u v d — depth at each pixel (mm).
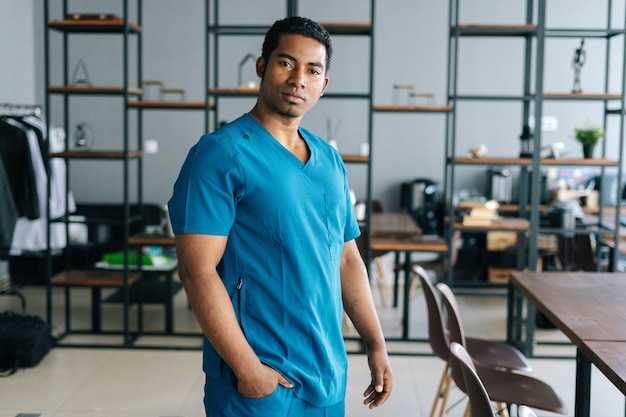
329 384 2162
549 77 9070
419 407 4473
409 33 9148
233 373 2066
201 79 9219
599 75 9055
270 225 2049
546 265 7586
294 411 2113
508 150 9227
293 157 2100
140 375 4988
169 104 5531
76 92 5453
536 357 5371
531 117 9117
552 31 5371
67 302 5867
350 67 9219
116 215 8164
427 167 9297
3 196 5969
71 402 4488
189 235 1997
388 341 5758
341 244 2236
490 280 7809
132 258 5938
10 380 4852
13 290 6504
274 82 2053
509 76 9141
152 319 6453
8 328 5066
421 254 8766
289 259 2068
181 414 4344
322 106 9281
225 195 2014
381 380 2277
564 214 5617
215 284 2002
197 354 5461
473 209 5594
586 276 4086
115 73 9195
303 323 2096
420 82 9195
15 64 8234
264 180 2041
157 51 9188
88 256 7688
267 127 2111
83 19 5434
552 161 5473
